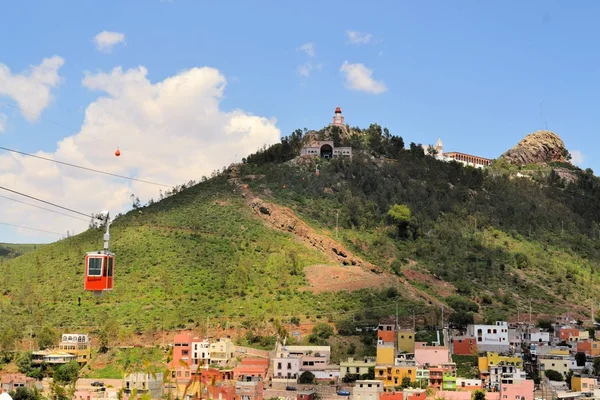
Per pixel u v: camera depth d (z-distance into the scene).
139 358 180.00
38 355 179.12
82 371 176.25
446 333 194.12
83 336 186.25
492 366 168.38
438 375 168.12
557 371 176.25
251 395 152.62
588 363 179.25
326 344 191.75
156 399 140.38
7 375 168.62
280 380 170.25
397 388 162.88
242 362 174.50
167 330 196.38
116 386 162.75
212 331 196.88
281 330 194.50
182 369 171.88
